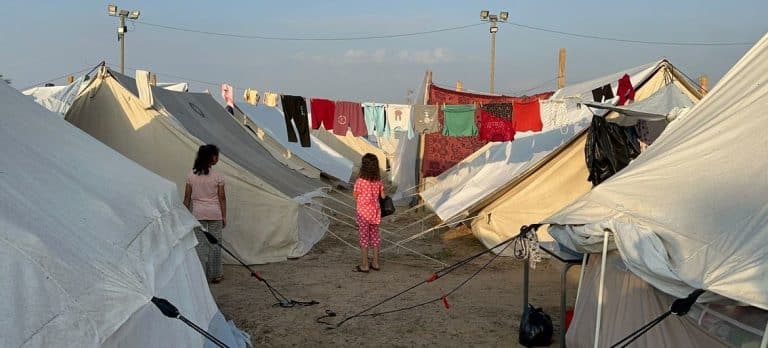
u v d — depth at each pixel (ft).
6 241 6.70
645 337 11.91
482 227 28.25
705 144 12.72
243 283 22.34
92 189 10.30
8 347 5.69
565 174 27.12
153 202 12.26
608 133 23.27
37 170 9.24
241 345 14.94
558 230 14.19
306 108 24.97
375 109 25.23
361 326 17.81
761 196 10.03
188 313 11.55
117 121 25.96
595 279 14.35
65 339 6.46
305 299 20.44
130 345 8.36
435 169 41.96
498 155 34.88
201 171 20.98
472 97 41.09
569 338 15.14
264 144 43.37
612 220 11.99
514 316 18.80
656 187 12.43
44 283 6.68
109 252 8.50
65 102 47.37
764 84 13.03
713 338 10.35
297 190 31.01
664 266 10.25
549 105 25.23
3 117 10.56
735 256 9.13
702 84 32.37
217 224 21.50
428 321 18.31
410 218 39.75
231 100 25.80
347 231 34.63
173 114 28.73
